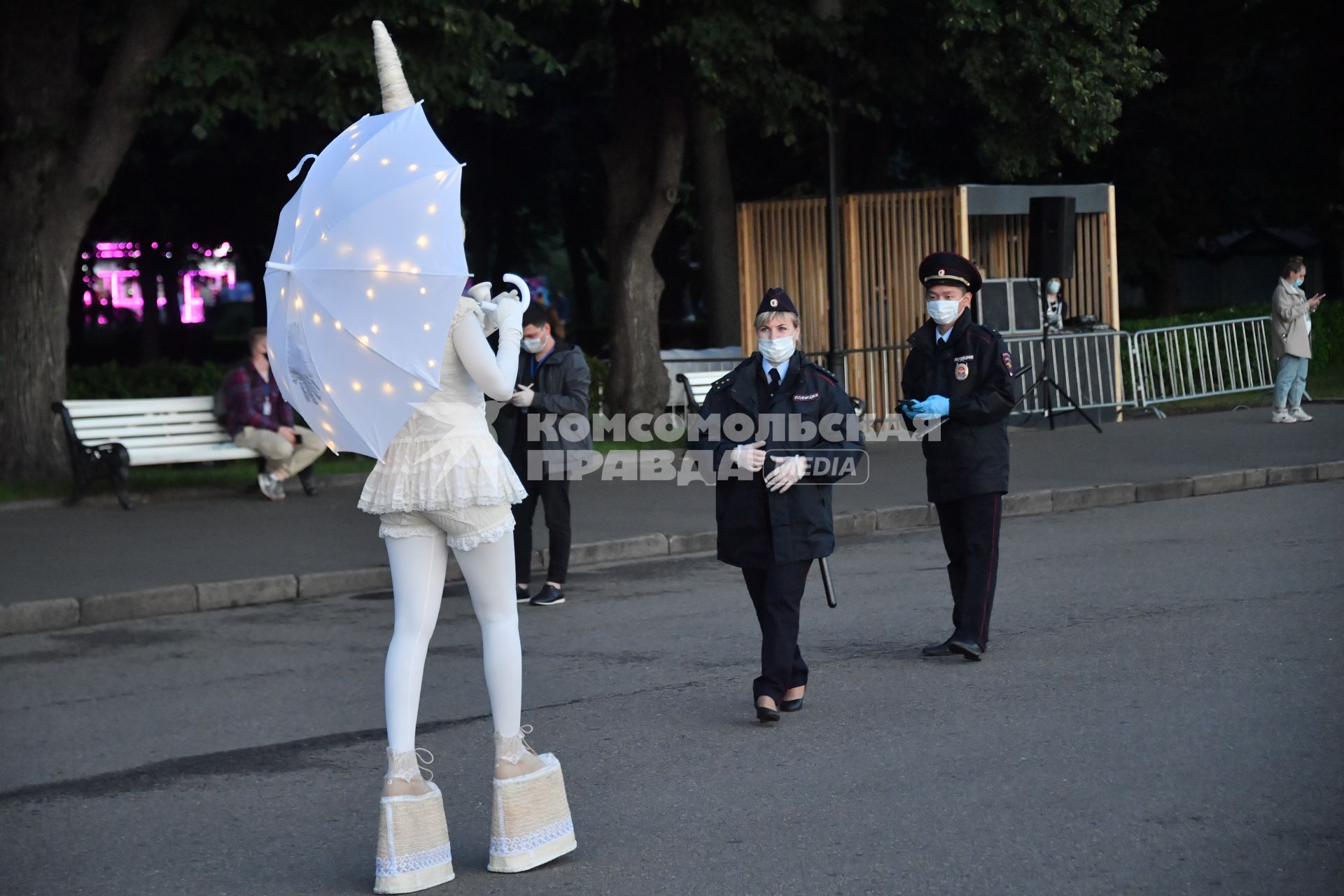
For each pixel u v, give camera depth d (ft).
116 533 38.34
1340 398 68.85
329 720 22.09
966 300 24.76
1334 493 43.47
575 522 39.73
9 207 47.88
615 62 60.54
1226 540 35.55
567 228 126.21
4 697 23.81
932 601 29.94
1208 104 100.37
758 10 55.52
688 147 78.74
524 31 64.18
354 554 35.09
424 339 14.49
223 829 17.33
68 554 35.09
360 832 17.13
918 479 47.09
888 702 21.91
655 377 61.77
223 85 46.29
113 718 22.38
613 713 21.98
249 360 45.21
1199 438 55.67
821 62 62.85
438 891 15.07
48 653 27.04
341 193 14.40
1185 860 15.05
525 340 30.76
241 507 43.29
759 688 20.95
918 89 67.51
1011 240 64.39
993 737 19.79
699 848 15.99
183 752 20.53
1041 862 15.15
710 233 73.61
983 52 60.39
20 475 47.62
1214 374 70.18
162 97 45.83
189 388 56.13
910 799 17.34
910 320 62.49
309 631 28.66
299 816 17.74
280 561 34.19
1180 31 99.45
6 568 33.22
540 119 101.24
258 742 20.95
